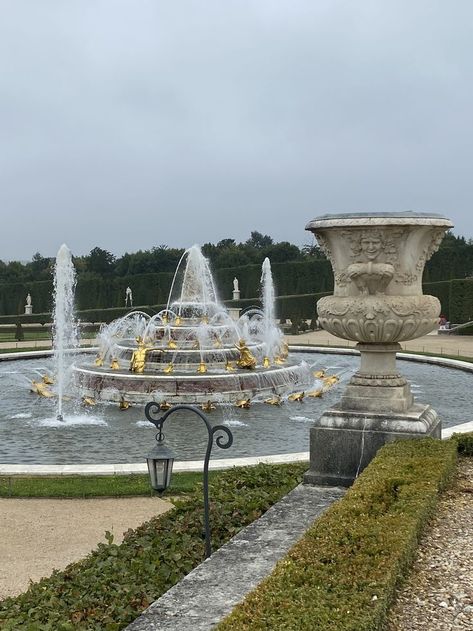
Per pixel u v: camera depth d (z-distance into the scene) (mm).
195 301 27609
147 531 7426
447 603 4844
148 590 5828
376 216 7992
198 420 18016
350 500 6273
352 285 8406
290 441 15664
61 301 23406
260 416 18469
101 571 6320
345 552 5211
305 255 95312
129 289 69312
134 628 4734
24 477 12039
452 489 7340
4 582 7703
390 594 4699
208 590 5293
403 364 30719
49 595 5883
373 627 4094
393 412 8375
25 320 65750
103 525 9633
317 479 8328
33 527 9570
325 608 4270
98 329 62375
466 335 49531
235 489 8492
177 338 24656
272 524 6758
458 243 83250
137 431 16812
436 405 20406
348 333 8391
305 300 63906
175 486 11188
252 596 4527
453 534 6094
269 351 25797
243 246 98625
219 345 23688
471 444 9047
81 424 17641
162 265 94625
